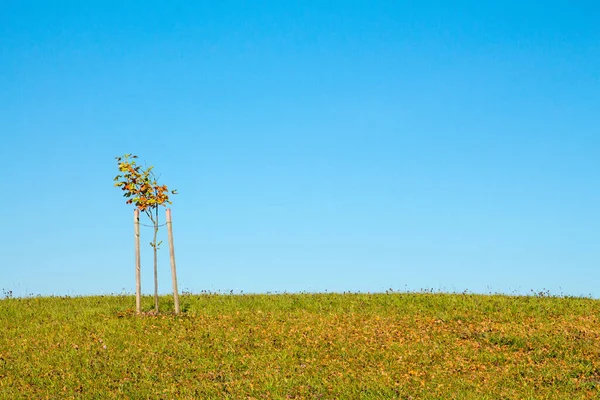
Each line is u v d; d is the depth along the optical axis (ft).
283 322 67.05
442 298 81.25
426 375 50.26
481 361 54.54
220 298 82.07
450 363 53.11
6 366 51.93
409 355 55.42
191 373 50.55
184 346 57.21
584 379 49.75
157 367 51.72
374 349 56.95
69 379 48.73
